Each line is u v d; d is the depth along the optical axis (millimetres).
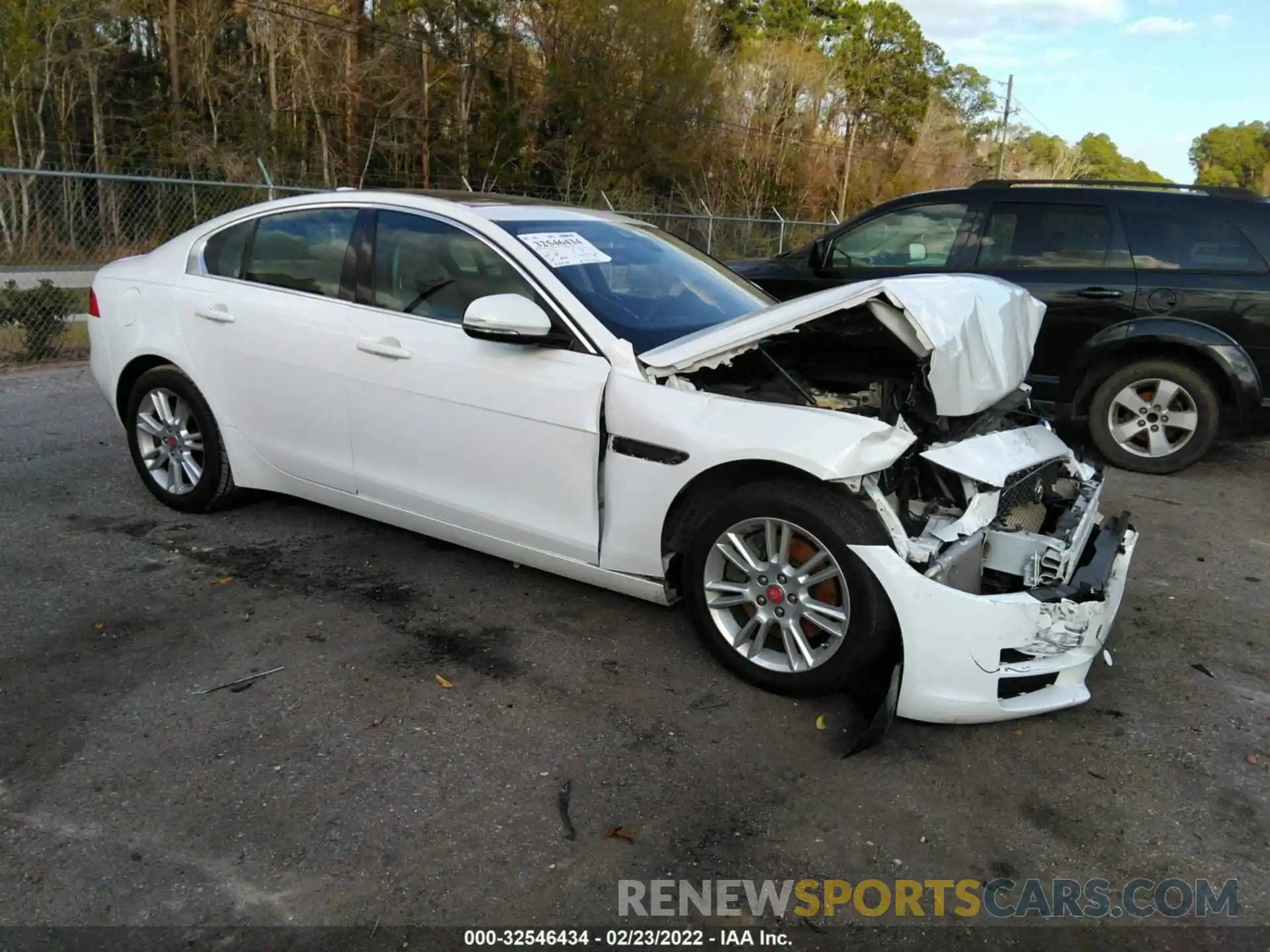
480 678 3330
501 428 3615
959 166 57750
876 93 55250
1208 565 4789
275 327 4191
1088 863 2545
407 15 27734
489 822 2582
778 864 2484
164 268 4648
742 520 3201
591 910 2295
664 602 3523
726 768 2873
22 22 23641
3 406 6984
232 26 27172
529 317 3369
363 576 4113
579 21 30500
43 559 4156
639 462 3367
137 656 3373
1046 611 2979
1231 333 6000
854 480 2973
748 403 3258
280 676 3277
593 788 2748
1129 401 6395
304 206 4270
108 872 2340
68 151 25016
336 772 2766
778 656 3285
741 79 39500
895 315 3242
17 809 2551
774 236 20828
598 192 28906
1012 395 3834
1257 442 7449
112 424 6516
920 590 2924
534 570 4242
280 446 4316
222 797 2635
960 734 3135
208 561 4215
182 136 26109
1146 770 2971
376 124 27703
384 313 3943
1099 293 6277
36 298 9211
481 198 4184
